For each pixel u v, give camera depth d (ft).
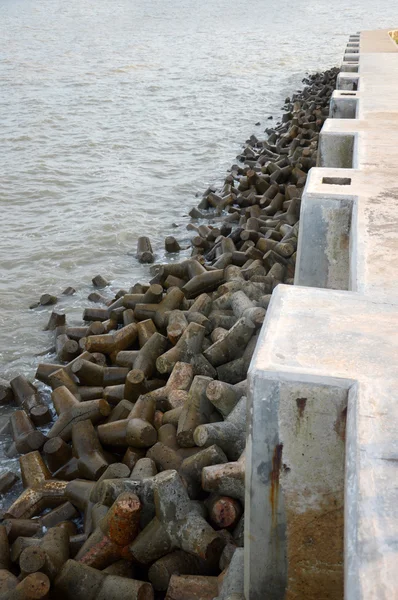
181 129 57.72
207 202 38.34
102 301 27.99
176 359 19.79
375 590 5.54
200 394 16.31
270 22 156.87
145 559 13.03
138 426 16.44
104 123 59.62
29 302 28.30
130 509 12.83
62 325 25.79
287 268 26.32
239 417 15.30
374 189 16.01
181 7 199.72
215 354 19.66
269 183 38.81
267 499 9.55
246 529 10.10
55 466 17.47
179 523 12.83
